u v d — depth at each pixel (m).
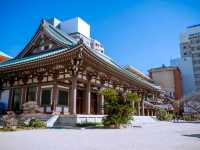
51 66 24.50
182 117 53.19
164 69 68.38
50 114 21.67
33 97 26.36
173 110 55.69
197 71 72.69
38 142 9.08
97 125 21.39
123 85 34.41
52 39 27.05
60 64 23.41
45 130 15.94
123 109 20.03
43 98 25.16
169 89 66.12
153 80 64.56
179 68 74.06
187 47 80.50
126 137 11.45
